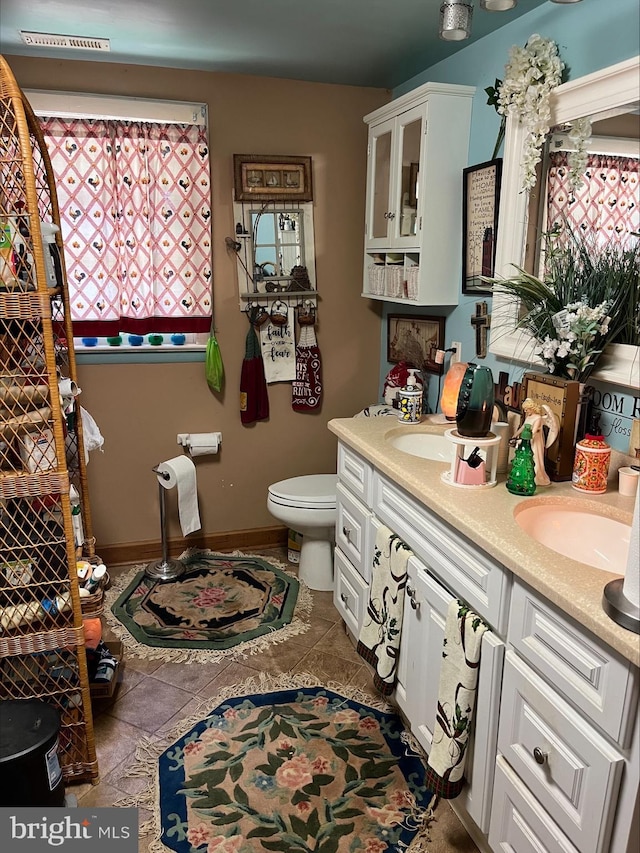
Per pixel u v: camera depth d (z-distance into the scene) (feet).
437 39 7.66
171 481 9.66
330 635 8.59
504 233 6.95
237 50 8.21
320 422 11.02
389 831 5.64
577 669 3.90
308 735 6.76
